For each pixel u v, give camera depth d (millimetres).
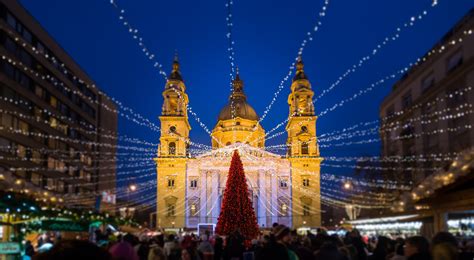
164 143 82000
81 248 3018
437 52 53344
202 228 39219
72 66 72875
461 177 9727
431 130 54688
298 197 81188
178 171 81500
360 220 41469
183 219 79938
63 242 3146
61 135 68438
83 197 64562
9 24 54219
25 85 58000
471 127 45500
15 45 55688
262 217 80312
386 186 60656
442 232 7168
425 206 11414
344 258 8953
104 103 86750
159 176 81250
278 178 82125
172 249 15070
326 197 81812
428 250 7469
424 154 55812
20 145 56344
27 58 58688
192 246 15375
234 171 29406
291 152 83875
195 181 81750
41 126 62125
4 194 17938
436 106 53344
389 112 67938
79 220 25109
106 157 87000
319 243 13164
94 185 80938
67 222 25125
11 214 20016
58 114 67375
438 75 53125
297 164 82312
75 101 73938
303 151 83688
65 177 69250
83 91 77500
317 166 82312
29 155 58594
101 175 82750
